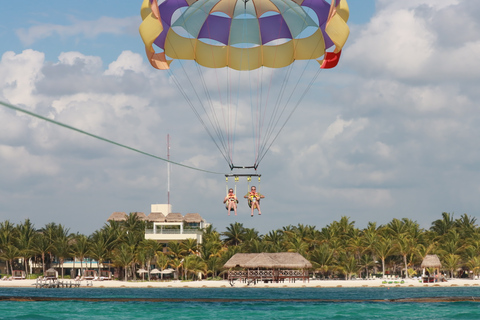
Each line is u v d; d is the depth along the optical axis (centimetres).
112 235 11700
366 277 11581
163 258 10900
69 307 4016
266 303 4250
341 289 9256
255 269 10519
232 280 10425
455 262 11100
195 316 3559
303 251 11394
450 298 4147
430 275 10881
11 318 3462
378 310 3781
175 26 3219
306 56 3322
